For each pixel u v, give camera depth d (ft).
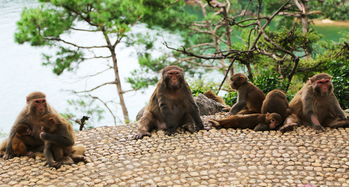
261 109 29.81
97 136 29.22
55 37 64.28
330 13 88.58
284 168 23.36
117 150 26.61
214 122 29.63
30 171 23.95
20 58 135.54
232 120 29.22
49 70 124.16
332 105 28.22
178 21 73.05
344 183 21.62
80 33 140.05
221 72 84.79
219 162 24.30
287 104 29.27
